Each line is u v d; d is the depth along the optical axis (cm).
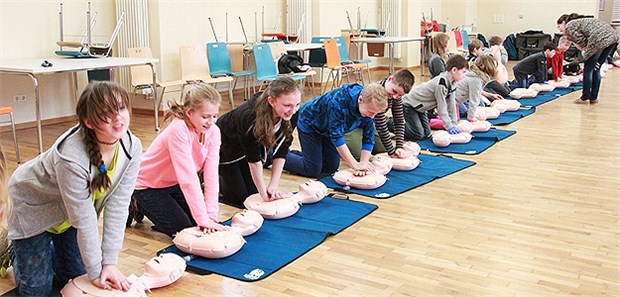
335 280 231
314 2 866
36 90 420
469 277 233
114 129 188
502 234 279
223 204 328
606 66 1000
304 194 319
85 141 190
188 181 255
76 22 589
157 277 223
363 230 285
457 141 465
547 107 645
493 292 220
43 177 196
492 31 1273
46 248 212
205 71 630
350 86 342
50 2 563
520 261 248
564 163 409
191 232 256
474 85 504
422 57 974
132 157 205
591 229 284
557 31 1205
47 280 215
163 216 274
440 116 467
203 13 715
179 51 627
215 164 272
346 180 348
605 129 522
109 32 619
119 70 616
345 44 797
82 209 194
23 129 553
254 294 220
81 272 223
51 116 579
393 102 393
